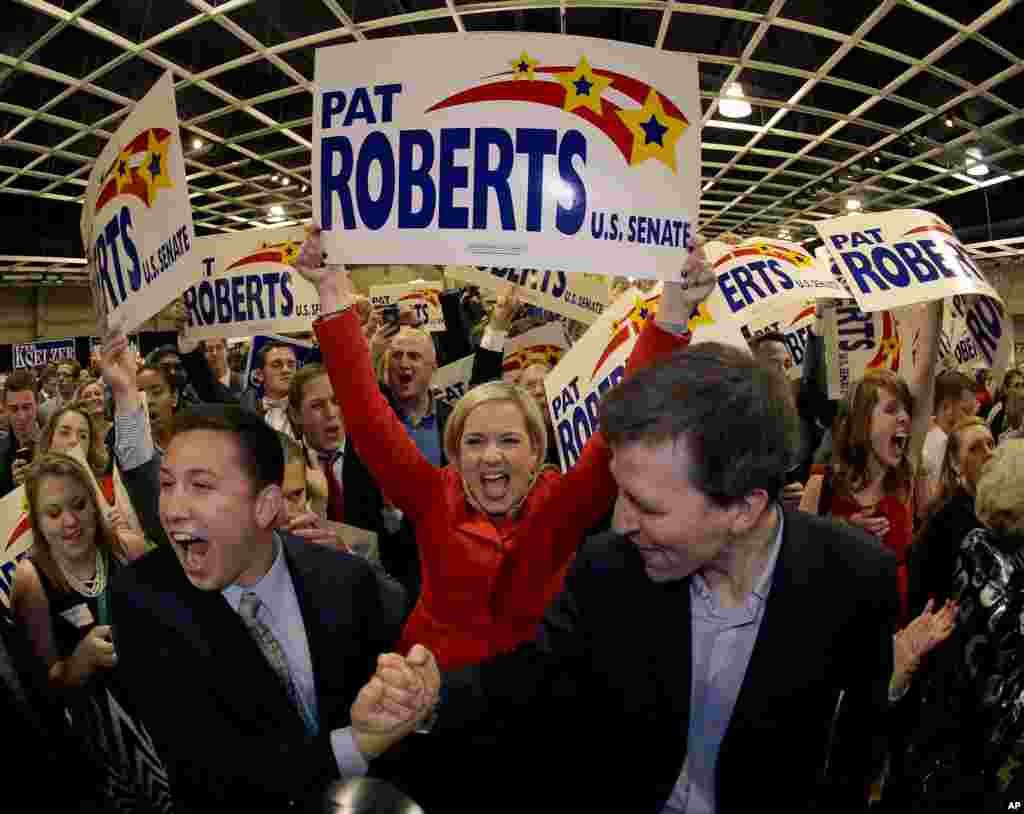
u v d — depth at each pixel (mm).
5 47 7180
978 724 1514
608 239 1553
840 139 10641
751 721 1012
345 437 2863
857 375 3701
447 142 1546
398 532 2553
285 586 1250
